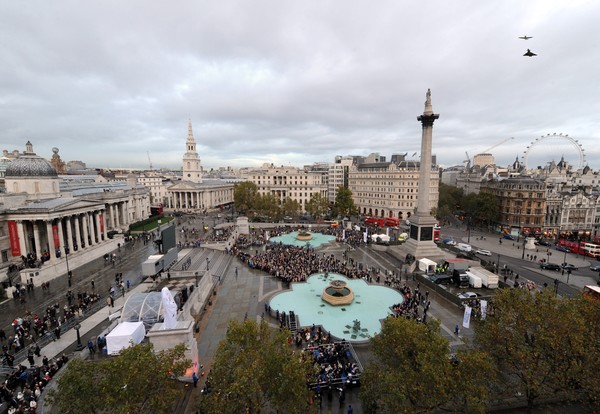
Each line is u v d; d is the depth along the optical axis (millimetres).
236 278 54375
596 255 69312
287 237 92375
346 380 26500
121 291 45625
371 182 140375
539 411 24344
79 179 116438
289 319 38125
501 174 164750
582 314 25469
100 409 17281
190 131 169875
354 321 37500
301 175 170625
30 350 28375
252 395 19672
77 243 64125
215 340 34188
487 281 49125
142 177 181000
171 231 50156
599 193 104500
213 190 163000
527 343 24812
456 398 21609
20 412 22109
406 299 43781
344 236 85875
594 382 20969
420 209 68938
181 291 40656
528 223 99312
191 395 25312
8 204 57812
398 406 19156
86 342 32344
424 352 21391
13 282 49062
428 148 67312
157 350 26062
